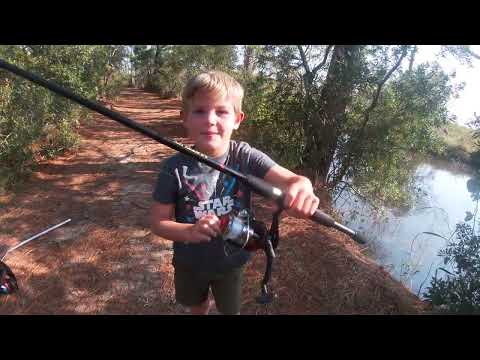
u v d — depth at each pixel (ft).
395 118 18.06
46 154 22.24
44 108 20.47
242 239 5.56
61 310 10.54
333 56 18.75
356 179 19.39
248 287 11.59
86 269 12.33
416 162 23.13
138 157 23.95
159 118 39.86
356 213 19.16
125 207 16.72
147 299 11.10
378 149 18.35
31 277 11.78
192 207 6.10
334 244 13.96
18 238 13.84
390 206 20.77
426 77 17.89
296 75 20.08
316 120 19.33
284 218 15.79
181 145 5.24
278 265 12.62
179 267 7.04
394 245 16.90
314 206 5.15
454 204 22.76
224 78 5.75
